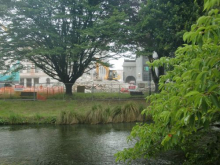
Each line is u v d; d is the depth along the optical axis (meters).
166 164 6.11
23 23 18.23
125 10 19.81
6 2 17.73
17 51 18.97
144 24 16.27
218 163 4.80
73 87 23.36
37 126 12.91
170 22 15.41
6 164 6.54
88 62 21.41
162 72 19.20
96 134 10.59
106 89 22.61
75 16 18.59
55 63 21.59
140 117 14.16
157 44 16.89
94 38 18.62
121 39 18.00
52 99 20.28
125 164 6.38
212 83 2.25
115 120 13.99
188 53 3.43
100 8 18.33
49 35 18.16
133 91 21.92
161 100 3.73
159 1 16.41
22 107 17.39
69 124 13.51
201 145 5.76
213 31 2.07
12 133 10.91
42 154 7.46
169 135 3.20
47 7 18.08
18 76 45.38
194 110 2.43
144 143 4.04
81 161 6.73
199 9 15.28
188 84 2.50
